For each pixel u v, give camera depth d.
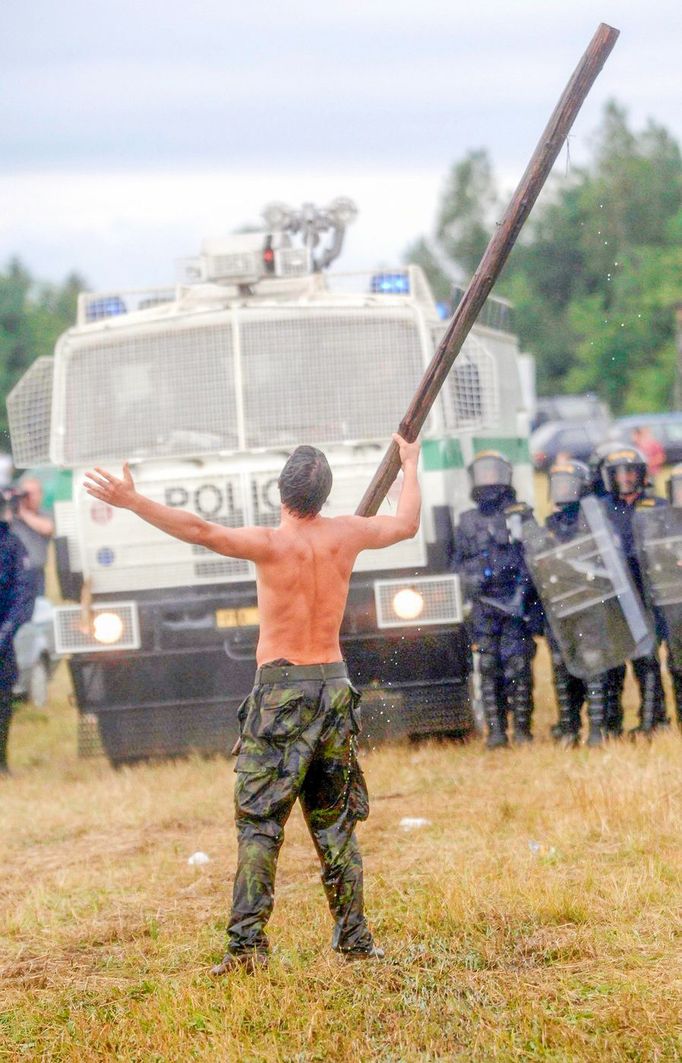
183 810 19.78
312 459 11.84
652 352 156.88
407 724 22.67
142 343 23.39
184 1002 11.32
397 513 12.30
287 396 23.00
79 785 22.69
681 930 12.45
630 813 16.61
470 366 22.58
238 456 22.91
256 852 11.70
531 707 22.91
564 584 21.34
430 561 22.44
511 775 20.03
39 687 32.06
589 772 19.11
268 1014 10.96
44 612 32.41
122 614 22.75
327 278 24.97
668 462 83.50
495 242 12.45
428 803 18.77
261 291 24.30
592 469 22.44
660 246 178.75
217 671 22.91
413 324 22.98
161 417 23.25
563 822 16.45
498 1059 10.01
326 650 11.70
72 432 23.55
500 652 22.66
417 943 12.38
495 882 14.09
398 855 16.03
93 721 23.58
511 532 22.56
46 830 19.45
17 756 26.92
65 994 12.02
